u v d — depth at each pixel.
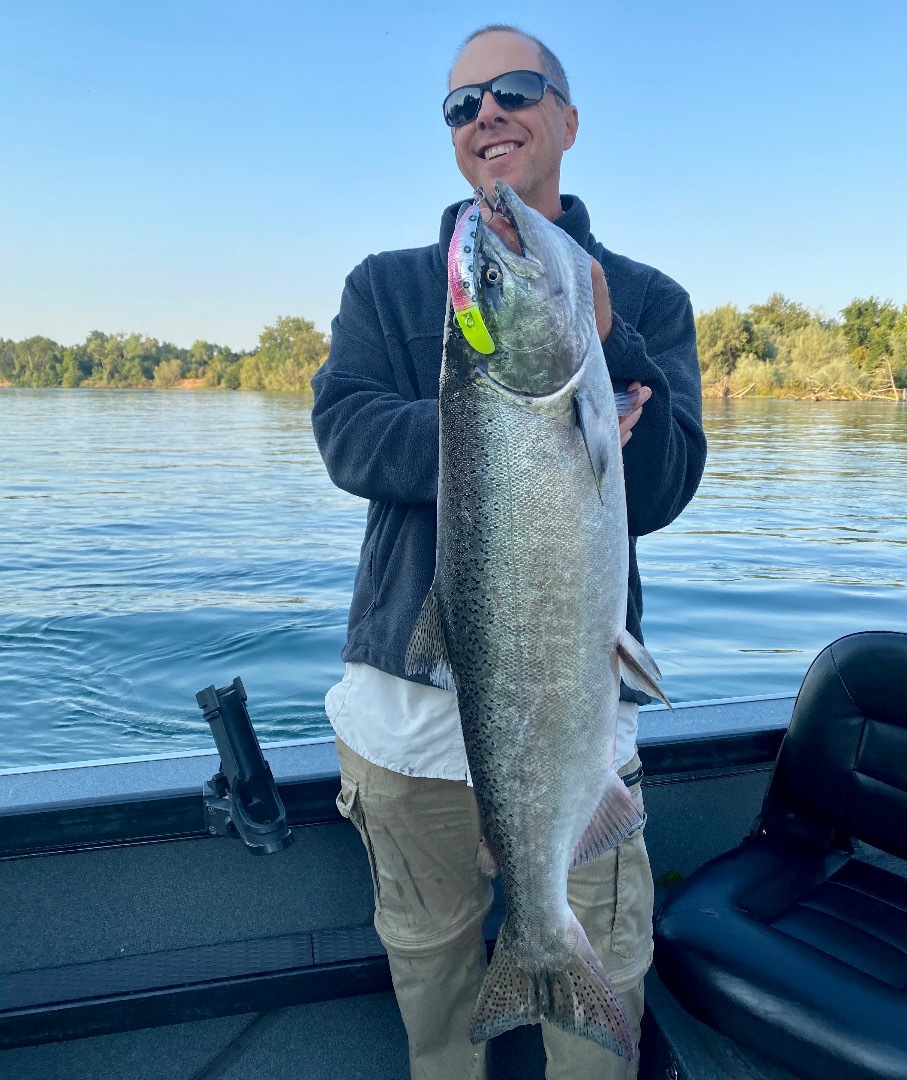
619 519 1.59
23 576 10.52
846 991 1.84
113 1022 2.17
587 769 1.63
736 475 20.81
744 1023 1.87
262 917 2.36
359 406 1.87
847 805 2.35
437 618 1.67
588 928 1.84
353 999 2.36
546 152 1.97
